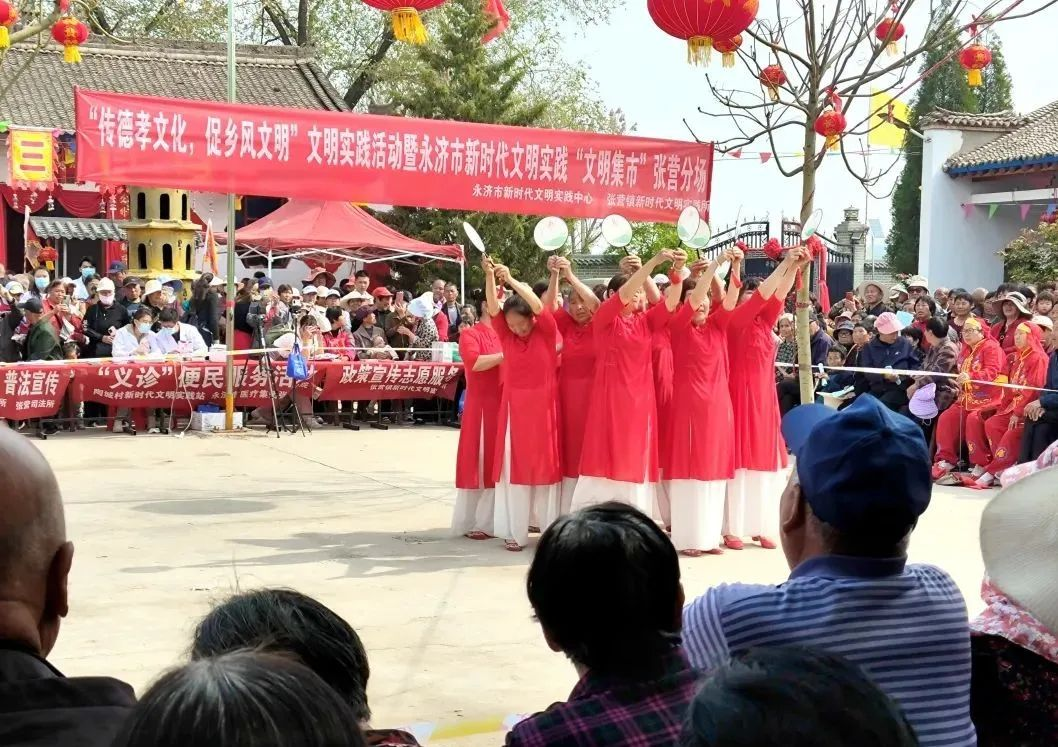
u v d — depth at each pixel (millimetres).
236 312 14234
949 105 28547
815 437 2426
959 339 12438
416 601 6285
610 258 25953
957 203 24250
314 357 14414
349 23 28297
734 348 8055
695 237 7488
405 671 5102
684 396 7664
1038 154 22078
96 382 13031
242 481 10211
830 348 12883
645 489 7637
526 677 5051
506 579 6836
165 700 1131
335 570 6969
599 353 7547
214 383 13719
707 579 7055
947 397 11188
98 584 6473
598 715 2098
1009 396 10484
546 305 7652
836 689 1280
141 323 13562
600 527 2240
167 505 9000
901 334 11969
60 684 1687
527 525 7695
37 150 18062
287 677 1158
